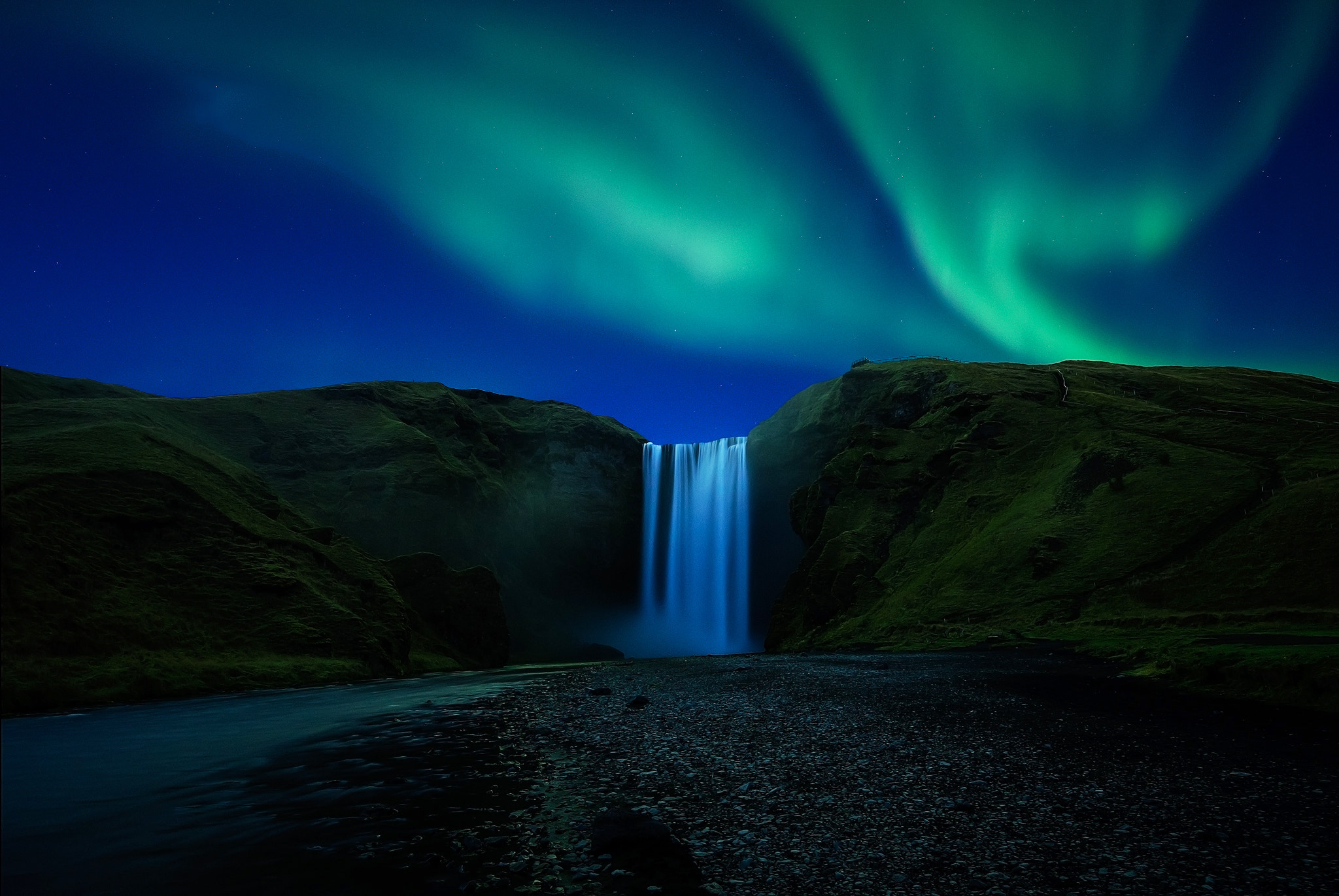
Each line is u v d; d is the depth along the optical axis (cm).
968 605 6041
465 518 10338
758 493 12238
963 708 2039
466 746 1677
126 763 1585
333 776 1382
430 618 6994
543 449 12975
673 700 2450
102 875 842
